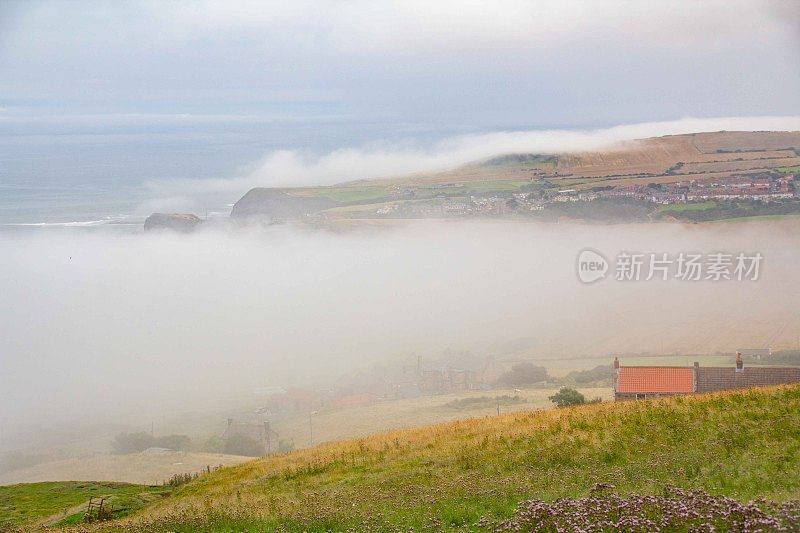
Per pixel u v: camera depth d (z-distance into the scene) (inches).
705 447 935.0
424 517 753.6
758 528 539.8
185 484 1550.2
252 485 1269.7
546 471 963.3
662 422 1139.9
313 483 1180.5
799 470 768.3
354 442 1606.8
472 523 705.0
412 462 1207.6
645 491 733.3
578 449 1070.4
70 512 1326.3
